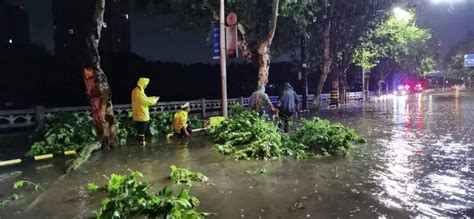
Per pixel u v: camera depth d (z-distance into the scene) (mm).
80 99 22578
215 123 12633
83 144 10258
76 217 5047
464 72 66125
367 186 6191
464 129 12938
